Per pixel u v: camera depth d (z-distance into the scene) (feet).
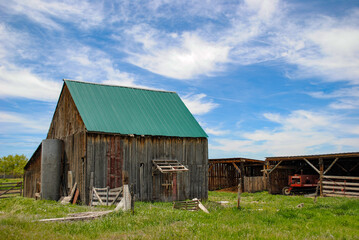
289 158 112.16
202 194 92.22
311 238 33.71
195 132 94.38
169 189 86.12
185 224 39.55
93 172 75.00
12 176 197.36
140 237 32.32
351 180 105.50
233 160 125.90
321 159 103.45
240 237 32.99
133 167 81.25
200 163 93.35
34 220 41.27
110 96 92.32
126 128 82.74
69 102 88.38
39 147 91.50
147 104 97.25
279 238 32.60
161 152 86.53
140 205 67.67
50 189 82.48
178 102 105.81
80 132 78.79
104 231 36.83
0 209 61.52
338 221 45.98
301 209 58.75
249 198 96.68
